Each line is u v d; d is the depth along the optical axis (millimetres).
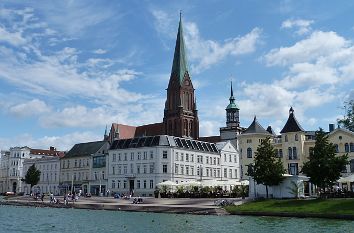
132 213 74250
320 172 71562
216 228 49656
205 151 143125
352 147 101062
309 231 45375
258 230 47125
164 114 194750
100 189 144125
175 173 129750
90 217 66312
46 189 170625
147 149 131500
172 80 196875
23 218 65562
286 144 110750
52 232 48375
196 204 82000
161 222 57094
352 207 60531
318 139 73438
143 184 130375
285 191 80438
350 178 74812
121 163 137375
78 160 157250
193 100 198250
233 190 98938
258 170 79062
